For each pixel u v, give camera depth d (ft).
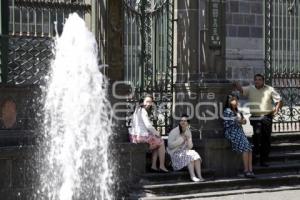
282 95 56.34
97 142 42.50
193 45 47.93
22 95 41.14
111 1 44.29
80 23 42.63
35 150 40.68
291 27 63.98
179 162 44.55
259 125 48.03
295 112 61.31
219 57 48.08
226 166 46.68
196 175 44.62
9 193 39.55
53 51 42.75
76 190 41.68
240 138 45.98
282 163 49.78
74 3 45.62
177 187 42.83
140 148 43.68
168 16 48.60
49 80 42.19
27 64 42.22
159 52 48.44
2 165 39.29
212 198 42.52
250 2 86.99
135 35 47.73
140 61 47.75
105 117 43.16
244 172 46.06
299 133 54.13
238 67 86.12
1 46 41.39
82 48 42.50
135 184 43.37
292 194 44.37
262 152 48.11
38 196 40.65
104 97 43.21
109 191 42.65
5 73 41.42
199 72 47.96
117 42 44.42
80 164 41.86
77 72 42.32
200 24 48.01
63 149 41.63
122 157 43.21
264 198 42.83
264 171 47.73
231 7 86.02
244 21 86.79
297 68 59.41
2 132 40.45
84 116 42.22
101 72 43.80
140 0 47.80
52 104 41.75
